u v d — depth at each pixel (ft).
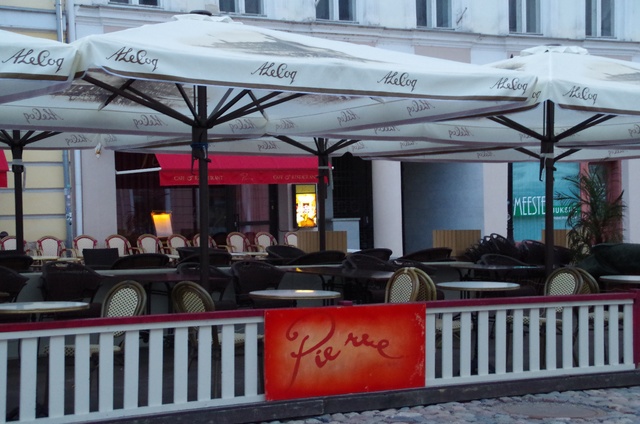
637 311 27.22
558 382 26.05
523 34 69.51
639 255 36.58
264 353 22.33
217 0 58.18
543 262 43.27
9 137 38.14
